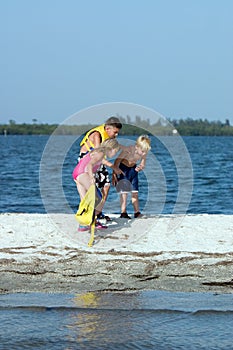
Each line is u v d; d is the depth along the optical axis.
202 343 5.96
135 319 6.57
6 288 7.63
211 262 8.59
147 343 5.96
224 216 12.27
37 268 8.39
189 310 6.82
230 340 6.04
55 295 7.38
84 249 9.32
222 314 6.71
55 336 6.12
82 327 6.36
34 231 10.66
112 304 7.04
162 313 6.76
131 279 7.97
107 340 6.03
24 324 6.45
